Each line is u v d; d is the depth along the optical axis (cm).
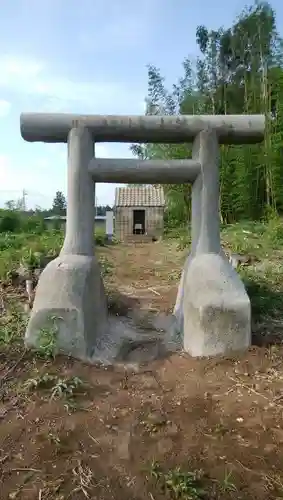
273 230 936
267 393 303
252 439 252
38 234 1279
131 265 895
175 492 207
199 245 410
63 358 348
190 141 432
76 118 405
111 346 397
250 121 411
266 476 220
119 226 1772
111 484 216
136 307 553
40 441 250
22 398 291
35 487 215
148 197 1830
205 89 1568
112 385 319
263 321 437
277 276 605
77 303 359
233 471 223
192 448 244
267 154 1123
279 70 1148
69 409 281
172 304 564
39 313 358
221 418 274
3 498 208
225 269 388
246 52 1414
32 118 403
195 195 423
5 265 609
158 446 246
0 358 344
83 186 404
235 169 1310
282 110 1089
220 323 359
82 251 403
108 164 405
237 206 1300
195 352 366
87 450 243
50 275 376
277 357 354
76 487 214
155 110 1489
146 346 409
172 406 290
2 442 249
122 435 257
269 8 1277
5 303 497
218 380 323
